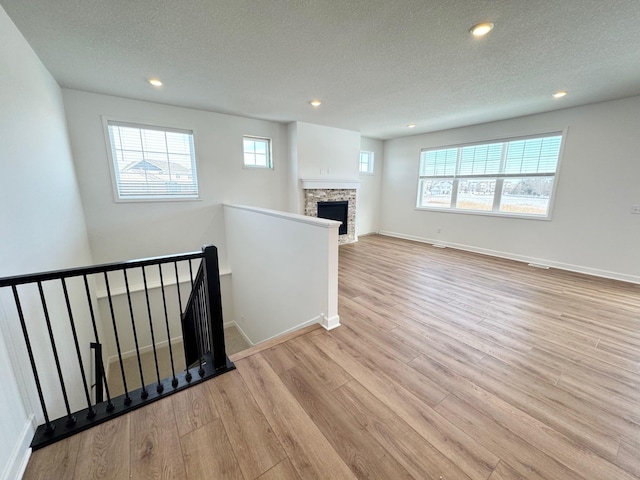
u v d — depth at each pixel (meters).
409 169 6.54
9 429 1.19
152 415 1.52
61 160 2.85
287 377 1.85
